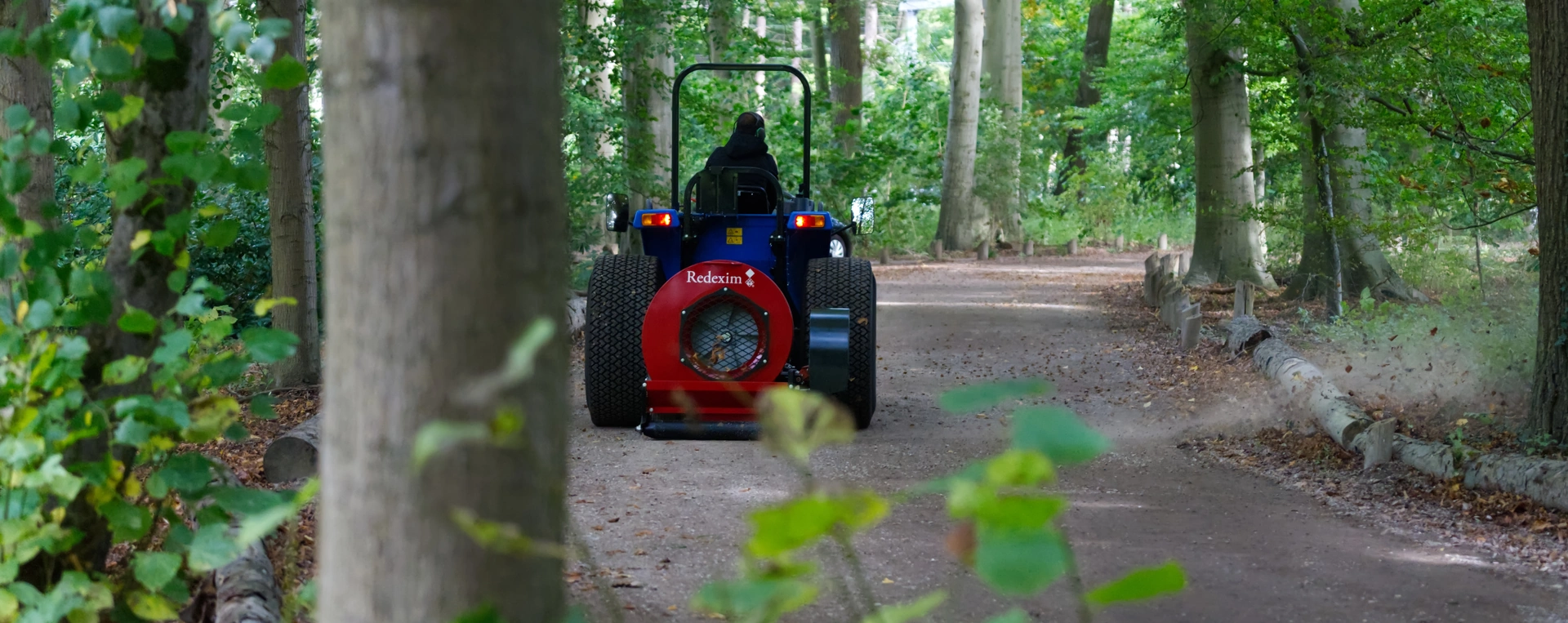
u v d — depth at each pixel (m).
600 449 8.55
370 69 2.00
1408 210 13.73
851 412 9.38
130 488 3.59
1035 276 27.95
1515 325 11.26
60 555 3.65
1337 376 11.31
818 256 9.55
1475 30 13.20
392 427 2.03
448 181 1.99
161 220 3.73
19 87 7.70
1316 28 13.81
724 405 8.79
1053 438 1.46
